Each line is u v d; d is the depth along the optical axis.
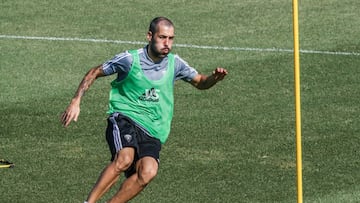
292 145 34.78
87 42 48.38
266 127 36.75
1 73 43.94
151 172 26.84
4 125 37.16
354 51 46.22
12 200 30.22
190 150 34.44
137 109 27.56
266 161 33.31
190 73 27.94
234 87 41.53
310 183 31.27
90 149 34.72
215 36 48.91
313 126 36.81
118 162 26.89
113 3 54.03
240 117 37.94
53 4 53.97
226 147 34.72
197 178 31.86
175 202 29.97
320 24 50.34
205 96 40.44
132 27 50.50
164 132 27.80
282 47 47.03
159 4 53.84
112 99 27.80
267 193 30.59
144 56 27.28
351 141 35.09
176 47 47.38
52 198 30.39
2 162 33.31
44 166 33.09
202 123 37.28
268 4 53.50
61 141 35.53
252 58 45.56
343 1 53.88
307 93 40.72
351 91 40.94
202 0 54.25
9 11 52.94
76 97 26.58
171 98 27.80
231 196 30.38
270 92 40.91
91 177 32.16
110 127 27.56
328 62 44.69
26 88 41.91
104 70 27.11
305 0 54.09
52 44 48.03
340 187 30.91
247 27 50.16
